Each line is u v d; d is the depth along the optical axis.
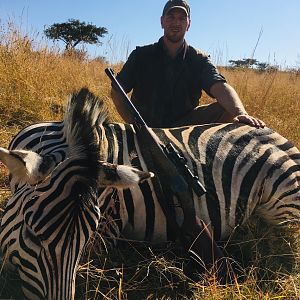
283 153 1.95
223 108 2.31
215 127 1.94
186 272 1.60
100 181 1.23
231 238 1.84
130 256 1.70
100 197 1.56
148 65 2.35
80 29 13.34
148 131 1.65
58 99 3.31
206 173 1.77
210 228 1.64
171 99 2.38
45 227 1.12
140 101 2.42
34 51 3.99
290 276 1.57
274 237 1.87
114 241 1.67
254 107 3.55
